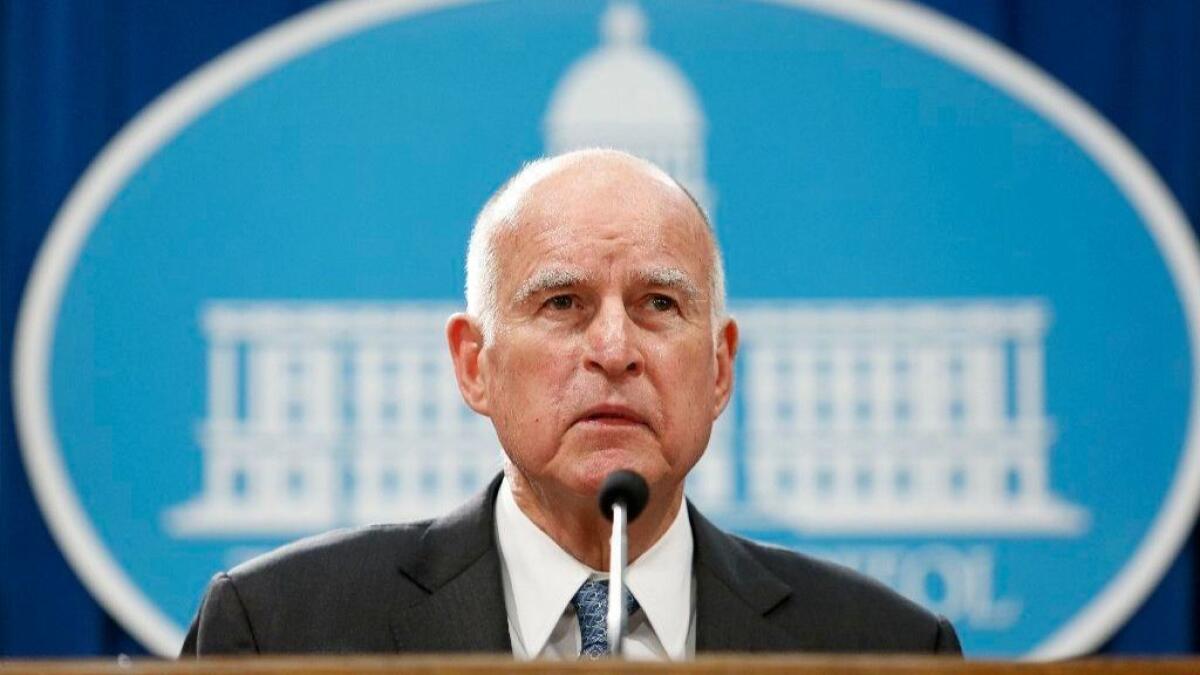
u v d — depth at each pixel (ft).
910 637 18.29
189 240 27.55
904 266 27.63
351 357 27.43
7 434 27.45
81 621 27.27
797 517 27.12
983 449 27.30
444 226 27.71
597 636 16.85
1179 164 28.37
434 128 27.86
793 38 28.09
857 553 27.12
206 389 27.35
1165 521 27.17
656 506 16.85
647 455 16.35
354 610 17.21
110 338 27.35
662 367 16.47
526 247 16.74
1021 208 27.73
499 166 27.84
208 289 27.50
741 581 17.80
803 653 17.61
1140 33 28.45
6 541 27.30
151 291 27.45
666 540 17.39
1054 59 28.53
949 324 27.50
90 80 28.14
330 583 17.38
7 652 27.12
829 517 27.12
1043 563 27.17
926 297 27.55
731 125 27.89
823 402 27.35
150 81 28.17
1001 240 27.71
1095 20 28.55
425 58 28.02
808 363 27.37
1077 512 27.22
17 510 27.37
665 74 28.02
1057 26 28.58
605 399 16.29
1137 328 27.48
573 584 17.04
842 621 18.15
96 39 28.22
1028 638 27.07
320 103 27.89
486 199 27.78
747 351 27.37
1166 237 27.50
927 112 27.94
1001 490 27.27
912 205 27.73
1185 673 12.07
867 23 28.12
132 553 27.12
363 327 27.48
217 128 27.78
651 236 16.61
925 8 28.43
